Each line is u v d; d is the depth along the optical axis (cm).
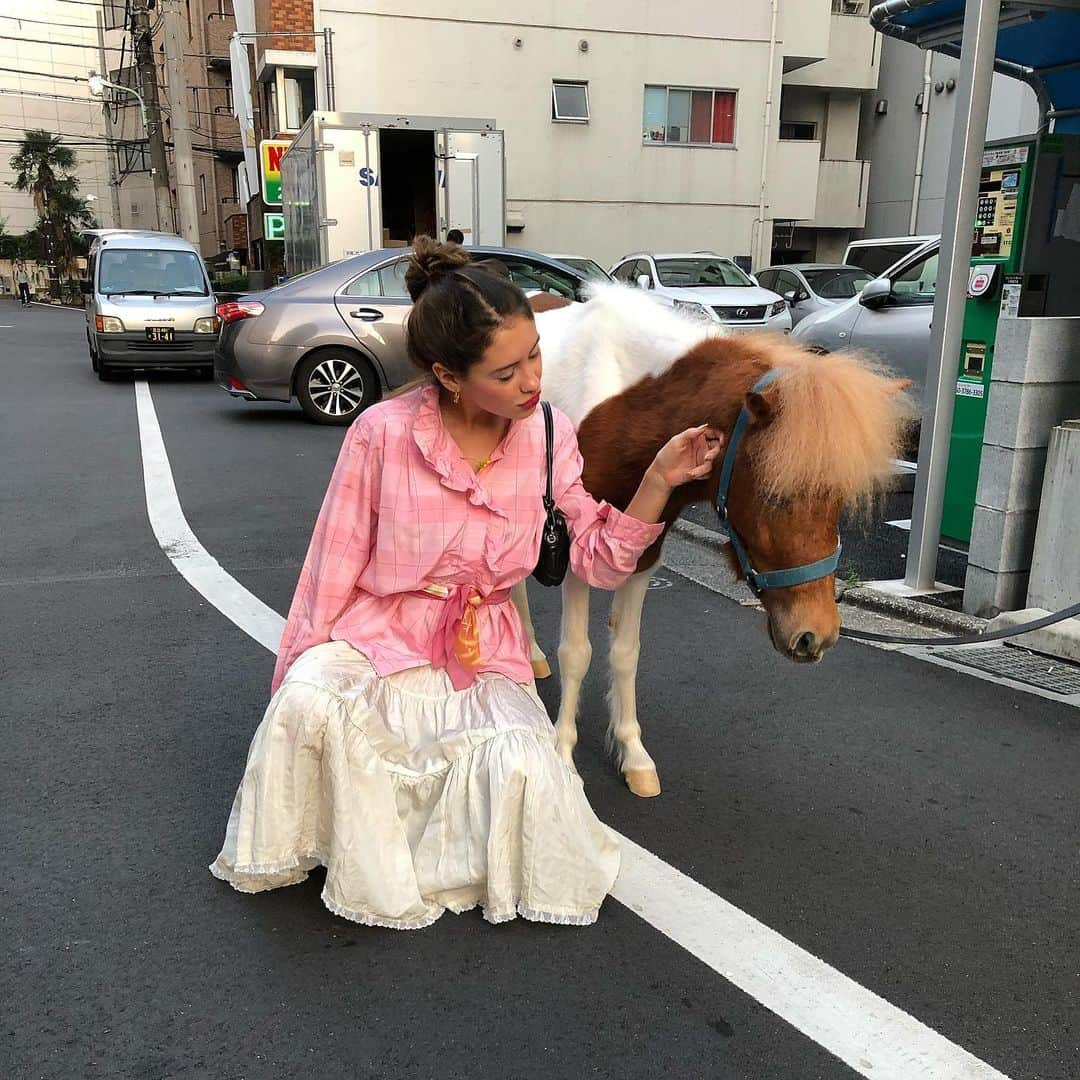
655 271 1322
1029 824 304
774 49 2053
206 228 4162
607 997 226
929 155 2134
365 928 248
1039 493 461
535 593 523
